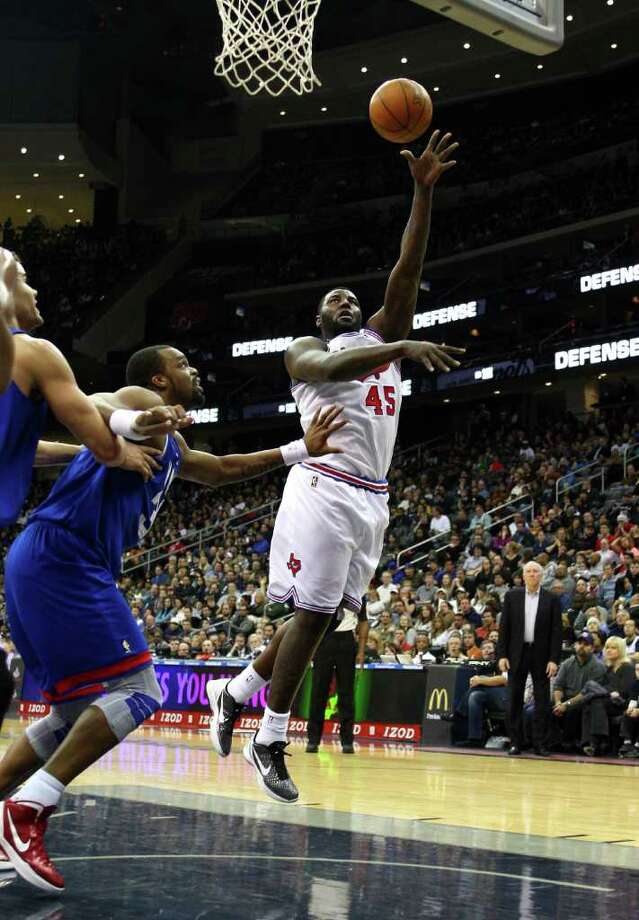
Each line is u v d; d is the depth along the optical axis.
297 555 4.10
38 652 3.12
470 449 24.89
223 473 3.68
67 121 32.06
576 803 5.75
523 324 25.59
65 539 3.11
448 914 2.61
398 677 12.27
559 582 14.59
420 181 4.27
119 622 3.13
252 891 2.83
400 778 7.16
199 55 32.38
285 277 30.75
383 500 4.22
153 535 25.58
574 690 10.84
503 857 3.61
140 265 33.28
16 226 36.91
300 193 33.09
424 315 26.97
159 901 2.67
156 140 35.41
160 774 7.01
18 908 2.57
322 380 3.77
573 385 25.66
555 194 27.75
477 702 11.16
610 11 26.14
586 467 20.19
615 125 27.69
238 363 29.72
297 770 7.66
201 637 16.50
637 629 11.97
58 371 2.97
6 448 2.94
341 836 4.00
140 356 3.50
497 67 29.38
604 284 23.38
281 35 11.31
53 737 3.27
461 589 14.85
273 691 4.06
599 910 2.70
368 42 30.45
